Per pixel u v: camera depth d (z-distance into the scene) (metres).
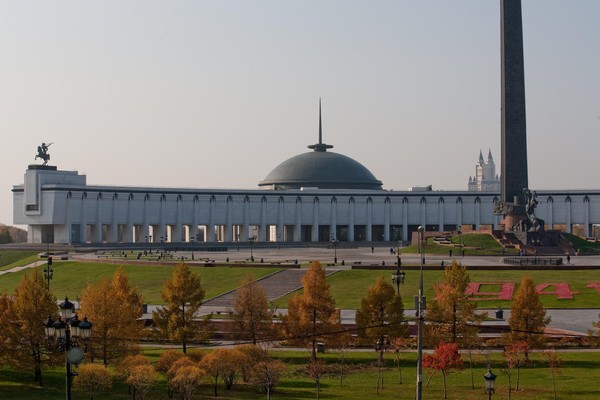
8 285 187.00
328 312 101.38
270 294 153.62
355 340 105.12
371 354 102.75
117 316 94.69
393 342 100.31
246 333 106.38
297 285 161.12
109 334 94.31
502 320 119.12
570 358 97.81
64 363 90.81
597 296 141.00
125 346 94.81
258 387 83.38
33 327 89.62
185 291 103.56
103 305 94.31
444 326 99.69
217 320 123.69
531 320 98.81
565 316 125.12
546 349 99.94
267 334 106.06
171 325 103.25
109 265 199.00
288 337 102.81
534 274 162.62
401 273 105.06
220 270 180.50
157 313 106.50
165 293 104.31
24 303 90.00
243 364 82.06
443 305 99.62
